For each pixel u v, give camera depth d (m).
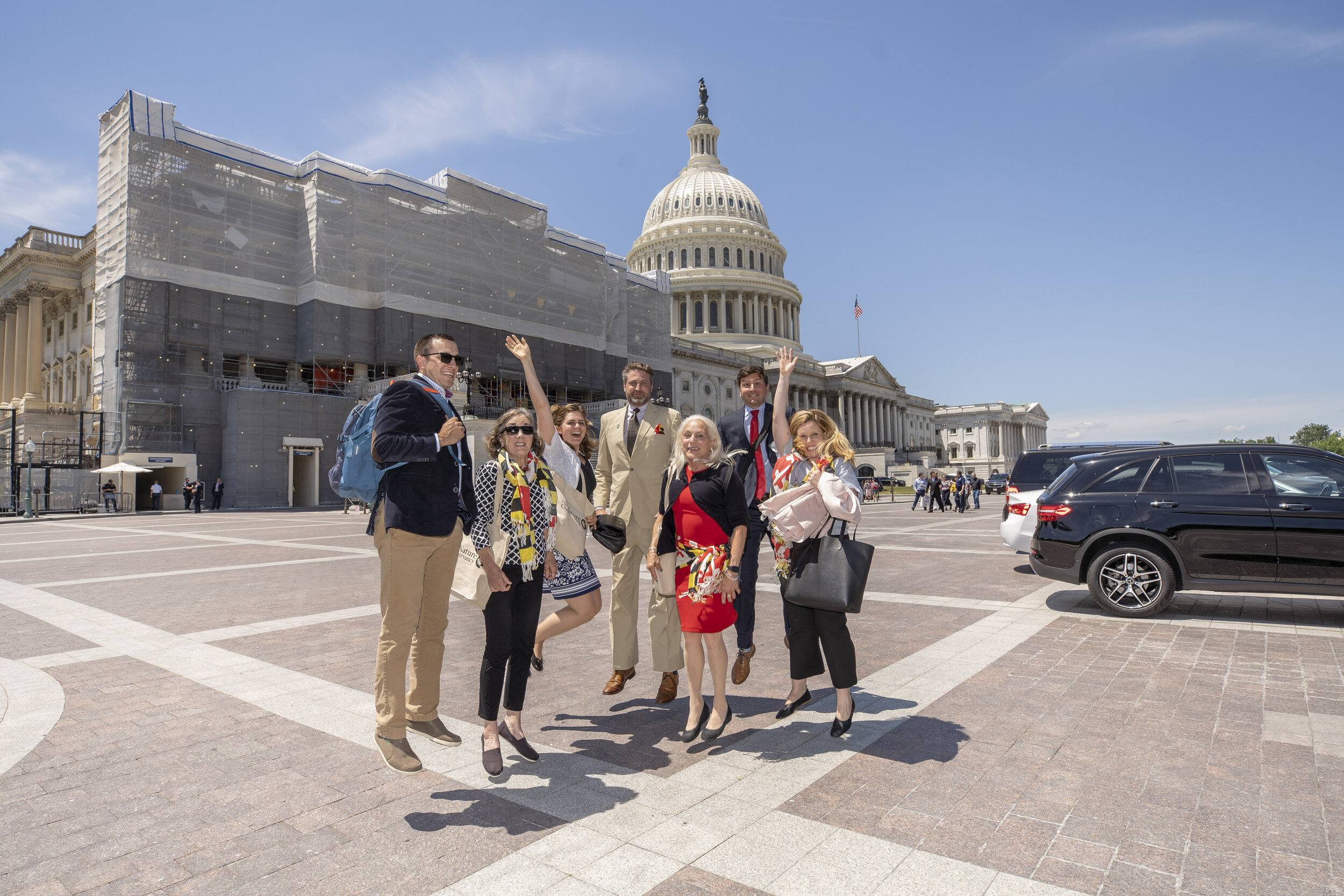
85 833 3.29
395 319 45.62
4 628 7.72
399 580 3.71
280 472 41.06
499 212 52.91
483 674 3.96
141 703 5.14
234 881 2.88
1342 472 7.64
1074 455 13.61
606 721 4.82
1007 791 3.63
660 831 3.26
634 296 69.88
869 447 97.38
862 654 6.42
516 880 2.87
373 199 46.22
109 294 41.56
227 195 42.16
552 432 5.07
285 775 3.93
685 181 103.06
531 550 4.11
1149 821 3.30
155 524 26.89
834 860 2.99
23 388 57.84
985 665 5.98
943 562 13.30
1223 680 5.49
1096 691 5.24
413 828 3.32
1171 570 7.86
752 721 4.78
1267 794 3.56
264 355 43.16
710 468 4.57
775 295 97.12
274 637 7.16
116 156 42.38
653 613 5.14
